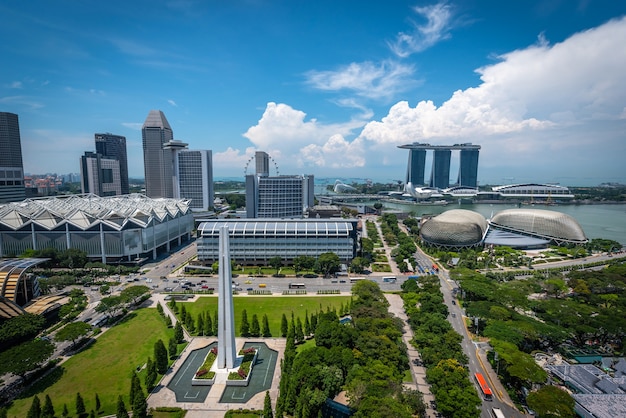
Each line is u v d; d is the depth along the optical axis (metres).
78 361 142.50
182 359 144.75
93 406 115.69
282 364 135.12
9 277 187.25
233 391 126.25
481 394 124.69
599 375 130.75
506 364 131.38
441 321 152.88
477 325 167.12
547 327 153.62
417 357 147.75
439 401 109.50
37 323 159.12
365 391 109.75
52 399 119.19
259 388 128.12
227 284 133.00
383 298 186.38
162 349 135.25
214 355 144.88
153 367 125.81
